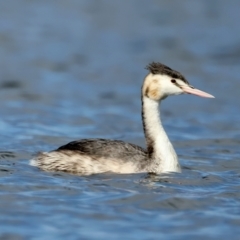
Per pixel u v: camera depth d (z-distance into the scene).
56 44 31.20
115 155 13.92
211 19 37.25
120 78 26.16
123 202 11.98
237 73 27.12
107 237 10.45
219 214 11.52
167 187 12.96
